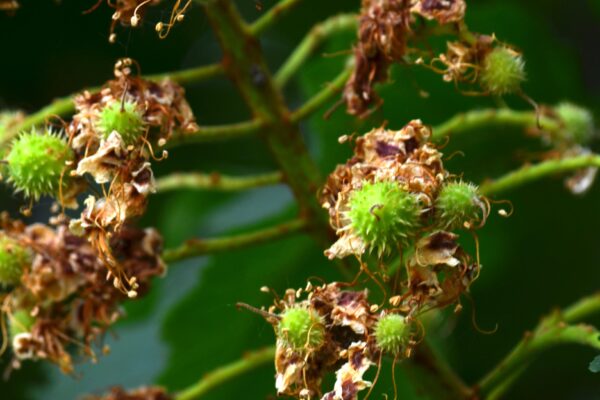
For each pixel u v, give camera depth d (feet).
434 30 1.55
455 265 1.45
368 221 1.45
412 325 1.47
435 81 1.78
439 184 1.46
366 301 1.46
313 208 1.61
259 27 1.60
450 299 1.47
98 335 1.59
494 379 1.57
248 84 1.60
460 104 1.79
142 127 1.50
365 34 1.55
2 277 1.56
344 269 1.60
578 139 1.68
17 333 1.59
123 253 1.56
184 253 1.58
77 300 1.58
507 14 1.79
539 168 1.58
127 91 1.51
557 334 1.56
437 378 1.58
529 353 1.57
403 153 1.48
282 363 1.47
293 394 1.47
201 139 1.57
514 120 1.63
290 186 1.61
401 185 1.45
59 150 1.51
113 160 1.49
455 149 1.78
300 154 1.61
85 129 1.50
